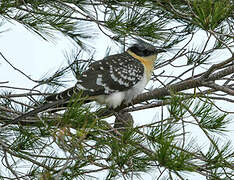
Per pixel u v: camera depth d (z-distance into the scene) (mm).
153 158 6434
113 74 10898
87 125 6672
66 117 6410
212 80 10164
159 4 9484
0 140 7840
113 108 11008
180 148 6402
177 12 8336
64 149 6395
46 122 7000
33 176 7887
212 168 7012
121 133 7402
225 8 6848
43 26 9094
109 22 9164
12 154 7656
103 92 10664
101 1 9516
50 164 7648
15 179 7918
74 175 7371
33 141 7711
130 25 9281
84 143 6641
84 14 9133
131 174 6738
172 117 7043
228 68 10086
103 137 7195
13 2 9008
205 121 7250
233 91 9875
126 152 6770
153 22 9438
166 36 9906
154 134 6844
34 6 9188
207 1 6961
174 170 6102
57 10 9406
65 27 9422
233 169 7035
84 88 10375
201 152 7145
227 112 7703
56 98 8891
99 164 6840
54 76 10938
